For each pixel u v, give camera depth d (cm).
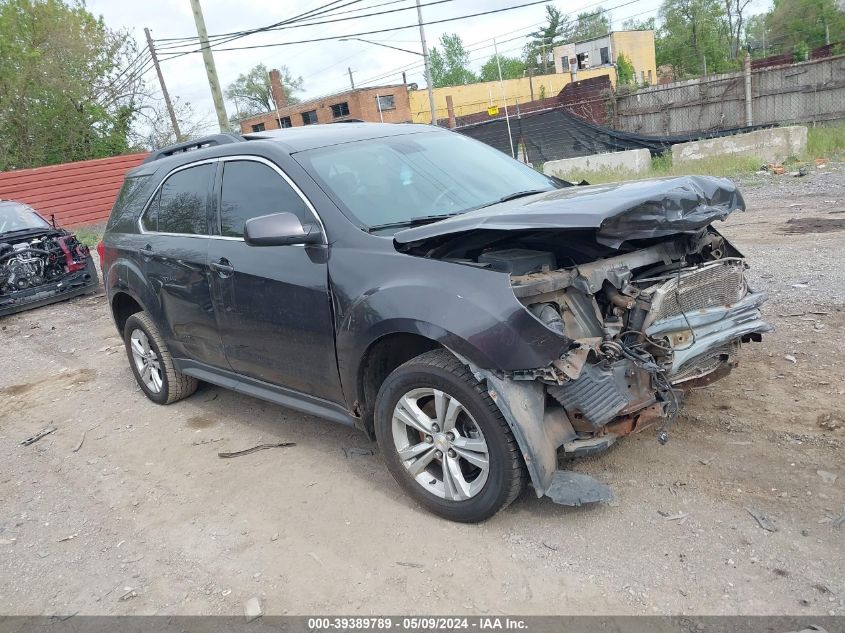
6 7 2931
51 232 1091
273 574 321
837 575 269
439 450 334
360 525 350
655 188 323
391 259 339
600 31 6750
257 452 448
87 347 798
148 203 525
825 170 1341
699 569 283
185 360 514
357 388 363
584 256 335
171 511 391
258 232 349
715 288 344
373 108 4528
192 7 1911
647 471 354
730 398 417
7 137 2992
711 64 6166
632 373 310
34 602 326
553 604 277
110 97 3197
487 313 296
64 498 426
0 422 580
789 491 322
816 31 5200
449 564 310
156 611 307
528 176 457
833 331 499
